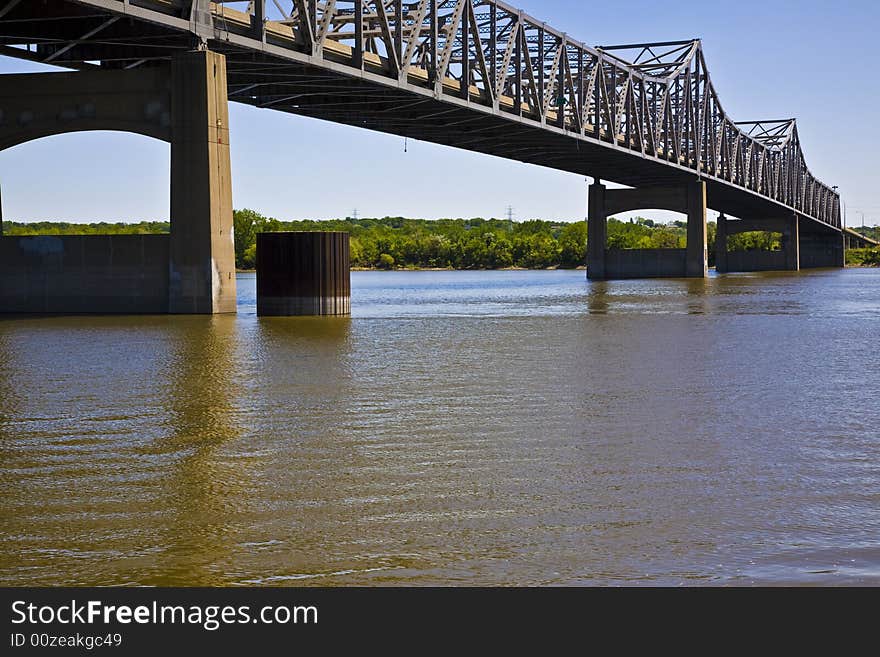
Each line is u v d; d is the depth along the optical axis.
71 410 15.79
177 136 36.53
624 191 112.75
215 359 23.09
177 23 35.62
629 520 9.64
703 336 30.36
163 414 15.42
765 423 14.70
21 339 27.72
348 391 17.88
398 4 51.28
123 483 11.07
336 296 39.91
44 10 35.38
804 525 9.45
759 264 156.25
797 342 28.27
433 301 57.62
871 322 36.81
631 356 24.12
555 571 8.38
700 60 108.38
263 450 12.77
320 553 8.77
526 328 33.75
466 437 13.62
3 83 38.16
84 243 38.22
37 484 11.05
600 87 82.31
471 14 60.41
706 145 112.50
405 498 10.44
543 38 71.50
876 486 10.88
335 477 11.32
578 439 13.48
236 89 53.88
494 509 10.03
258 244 39.34
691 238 110.81
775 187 144.25
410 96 54.84
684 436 13.69
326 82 50.44
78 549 8.88
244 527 9.46
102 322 33.81
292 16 47.41
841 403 16.61
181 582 8.21
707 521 9.60
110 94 37.31
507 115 65.56
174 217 36.81
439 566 8.50
